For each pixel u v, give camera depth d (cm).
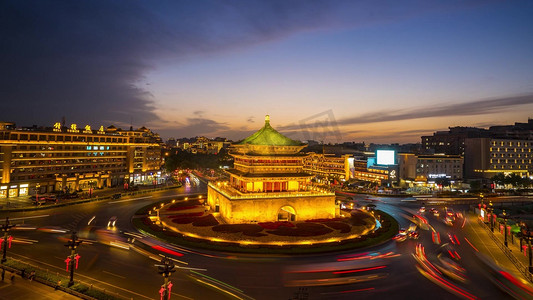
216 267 4459
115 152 13812
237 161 8694
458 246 5697
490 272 4447
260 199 7156
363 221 7450
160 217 7581
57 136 11325
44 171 10962
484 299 3606
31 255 4719
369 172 15962
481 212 7956
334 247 5350
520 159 16075
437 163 15200
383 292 3725
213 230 6338
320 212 7650
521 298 3650
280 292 3684
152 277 4053
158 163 16812
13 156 10125
